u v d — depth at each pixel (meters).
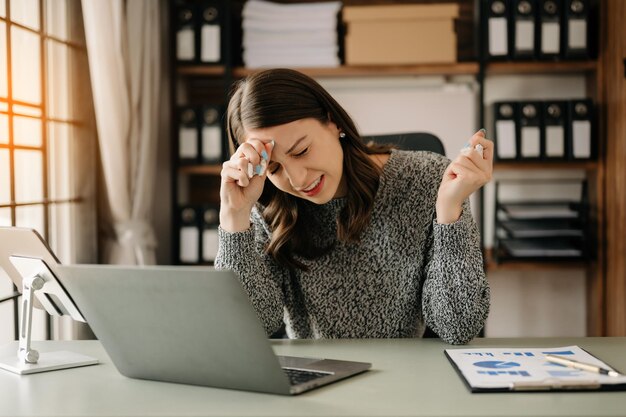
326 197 1.33
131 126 2.47
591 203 2.93
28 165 2.03
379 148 1.54
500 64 2.82
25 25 2.02
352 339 1.31
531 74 3.08
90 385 1.04
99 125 2.28
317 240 1.48
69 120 2.28
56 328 2.20
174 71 2.89
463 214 1.27
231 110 1.32
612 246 2.75
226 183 1.28
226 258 1.32
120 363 1.07
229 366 0.96
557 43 2.79
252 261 1.33
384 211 1.45
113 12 2.33
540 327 3.12
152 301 0.97
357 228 1.41
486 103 3.08
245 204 1.29
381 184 1.44
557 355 1.10
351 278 1.46
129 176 2.48
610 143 2.75
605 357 1.12
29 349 1.16
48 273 1.16
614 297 2.73
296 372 1.04
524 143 2.80
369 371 1.07
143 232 2.47
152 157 2.70
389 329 1.47
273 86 1.25
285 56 2.83
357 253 1.46
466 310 1.24
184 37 2.84
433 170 1.47
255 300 1.33
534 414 0.85
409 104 3.05
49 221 2.14
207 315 0.93
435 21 2.79
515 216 2.82
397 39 2.80
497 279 3.12
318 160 1.27
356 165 1.40
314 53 2.82
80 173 2.31
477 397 0.92
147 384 1.04
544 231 2.82
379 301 1.46
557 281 3.10
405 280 1.45
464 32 3.07
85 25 2.23
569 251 2.81
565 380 0.95
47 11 2.14
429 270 1.33
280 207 1.43
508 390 0.94
